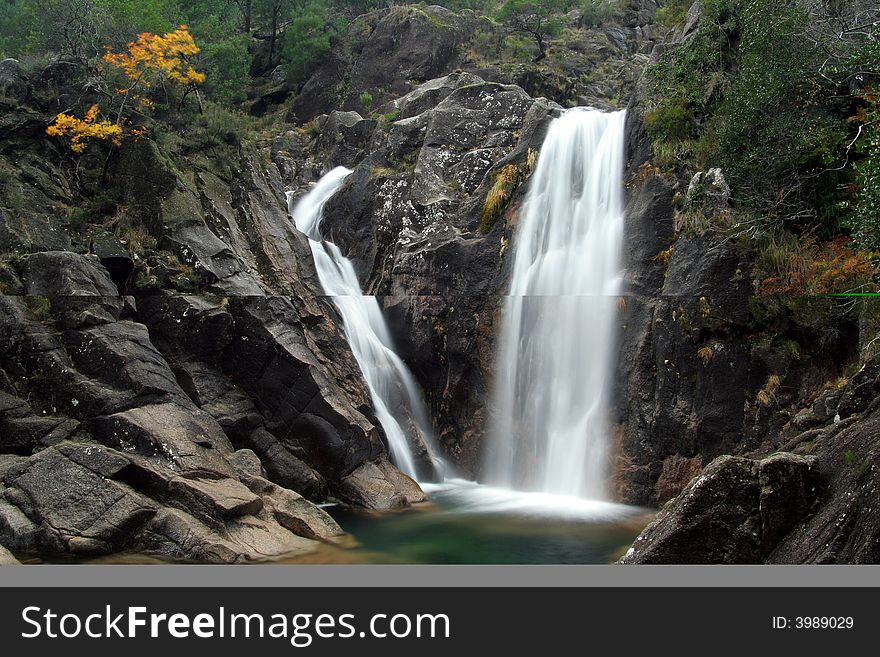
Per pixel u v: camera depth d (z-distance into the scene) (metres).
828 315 15.49
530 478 18.86
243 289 18.98
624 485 17.11
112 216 19.59
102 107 21.16
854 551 8.44
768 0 17.97
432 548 13.46
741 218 17.30
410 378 22.03
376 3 47.50
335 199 27.80
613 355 17.95
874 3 17.58
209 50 37.56
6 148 19.50
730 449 16.05
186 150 21.84
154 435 13.67
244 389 17.53
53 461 12.60
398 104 33.25
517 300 20.05
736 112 17.61
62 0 25.78
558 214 21.36
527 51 40.75
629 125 20.77
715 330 16.56
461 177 25.03
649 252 18.41
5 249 16.98
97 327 15.42
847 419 11.31
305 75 41.62
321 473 17.02
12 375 14.81
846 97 17.39
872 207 12.04
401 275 23.08
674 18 27.30
